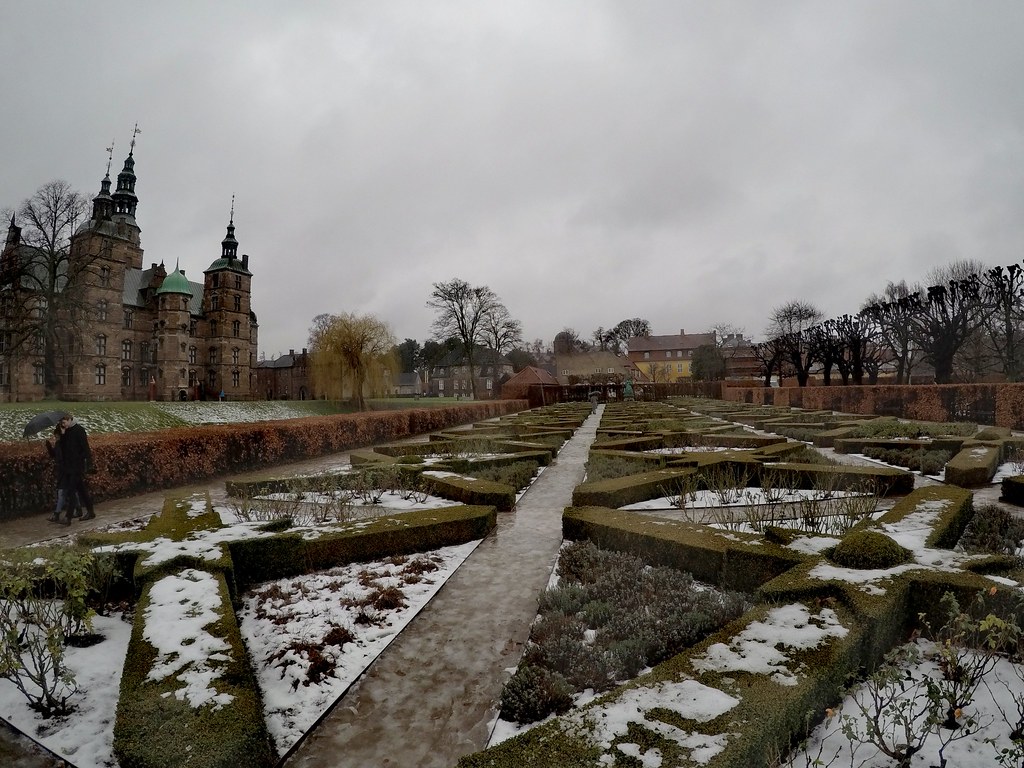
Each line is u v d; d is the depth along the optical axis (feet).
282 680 14.32
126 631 17.03
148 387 214.90
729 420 86.43
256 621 17.88
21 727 12.20
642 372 326.44
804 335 183.62
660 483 33.12
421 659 15.42
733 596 17.11
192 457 44.83
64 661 14.99
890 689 12.18
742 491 33.30
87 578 18.26
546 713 12.54
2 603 14.96
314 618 17.78
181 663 12.90
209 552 20.16
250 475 46.78
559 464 48.29
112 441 39.83
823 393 111.45
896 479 32.76
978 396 75.51
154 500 38.34
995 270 96.73
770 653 12.07
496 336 221.87
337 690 13.85
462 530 25.75
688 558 20.45
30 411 92.43
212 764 9.75
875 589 14.66
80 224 133.39
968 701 10.31
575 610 17.66
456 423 110.11
